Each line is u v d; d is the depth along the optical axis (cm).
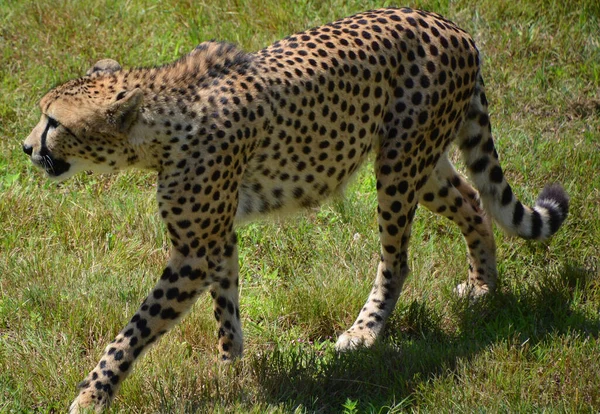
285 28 1753
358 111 1090
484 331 1173
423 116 1112
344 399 1051
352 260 1327
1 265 1252
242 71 1040
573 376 1042
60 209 1347
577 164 1489
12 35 1692
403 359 1090
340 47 1082
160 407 1005
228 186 1019
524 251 1357
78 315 1157
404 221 1166
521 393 1016
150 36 1728
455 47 1139
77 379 1044
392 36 1107
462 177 1281
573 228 1381
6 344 1100
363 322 1191
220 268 1040
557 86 1684
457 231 1391
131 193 1415
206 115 1002
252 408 995
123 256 1291
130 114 980
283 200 1098
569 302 1235
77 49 1670
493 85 1675
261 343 1180
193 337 1159
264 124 1034
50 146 1001
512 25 1777
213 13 1783
